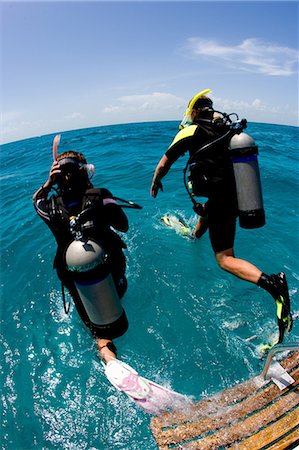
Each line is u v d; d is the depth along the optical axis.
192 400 2.71
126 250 4.77
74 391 2.89
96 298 2.42
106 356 2.84
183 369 3.03
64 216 2.51
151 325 3.49
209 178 2.72
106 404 2.76
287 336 3.30
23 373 3.10
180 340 3.31
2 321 3.78
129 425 2.60
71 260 2.34
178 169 8.92
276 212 6.05
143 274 4.23
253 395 2.63
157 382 2.92
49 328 3.60
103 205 2.51
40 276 4.50
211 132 2.79
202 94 2.95
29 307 3.95
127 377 2.70
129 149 12.86
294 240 5.09
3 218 6.87
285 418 2.42
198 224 4.83
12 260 5.02
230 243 2.81
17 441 2.58
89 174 2.60
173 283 4.07
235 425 2.43
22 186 9.30
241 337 3.32
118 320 2.55
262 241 4.97
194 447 2.34
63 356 3.24
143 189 7.61
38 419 2.71
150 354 3.19
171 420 2.53
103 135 19.28
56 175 2.55
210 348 3.21
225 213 2.76
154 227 5.52
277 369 2.80
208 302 3.78
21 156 15.59
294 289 3.97
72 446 2.52
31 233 5.81
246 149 2.61
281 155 11.06
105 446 2.50
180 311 3.64
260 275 2.56
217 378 2.92
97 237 2.46
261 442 2.30
